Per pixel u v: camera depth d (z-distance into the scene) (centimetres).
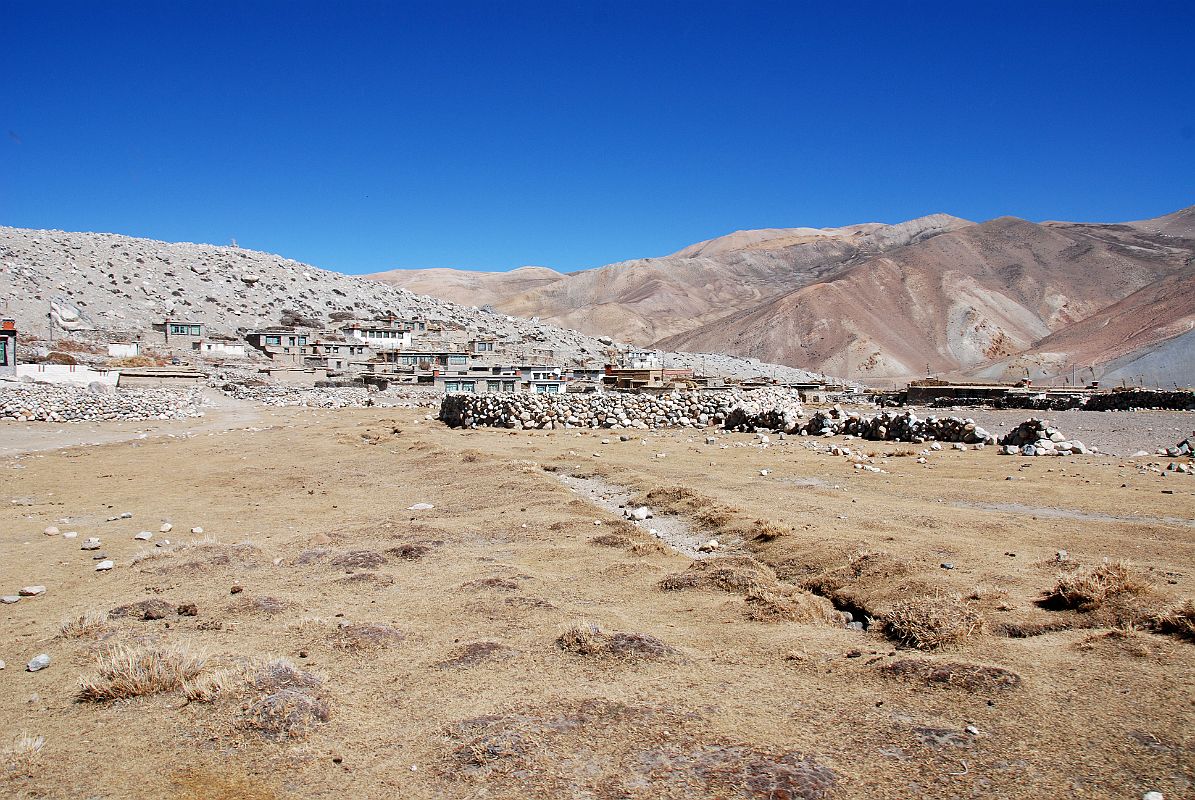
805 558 1266
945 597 966
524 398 4291
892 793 576
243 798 609
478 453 2712
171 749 687
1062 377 17112
